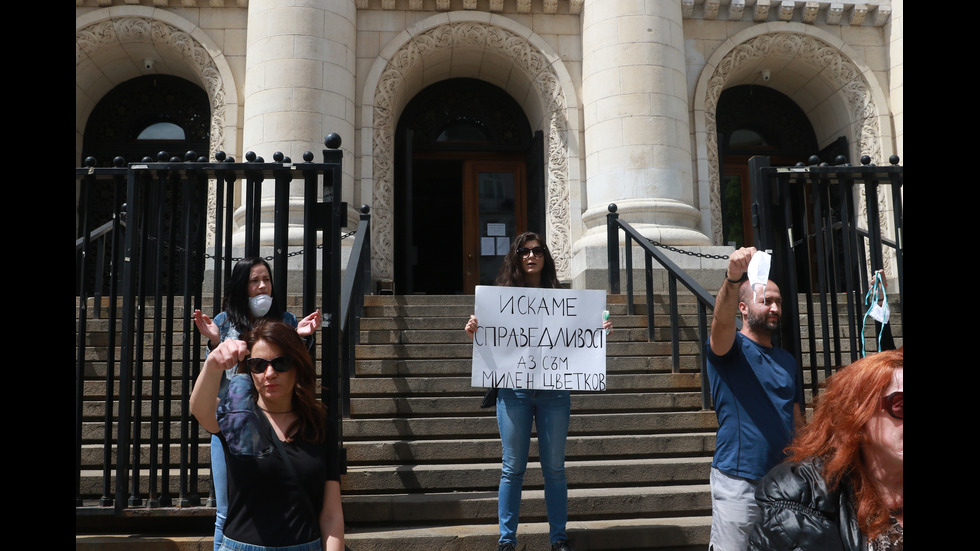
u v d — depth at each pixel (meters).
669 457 5.05
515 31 11.20
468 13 11.19
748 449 3.00
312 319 2.87
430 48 11.20
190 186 3.97
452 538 3.93
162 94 11.91
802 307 7.86
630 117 10.21
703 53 11.50
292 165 3.99
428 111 12.20
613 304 7.61
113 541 3.74
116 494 3.76
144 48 11.12
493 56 11.48
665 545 4.08
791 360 3.19
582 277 9.57
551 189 10.94
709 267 9.75
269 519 2.35
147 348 5.94
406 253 10.52
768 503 1.79
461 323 7.06
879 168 4.00
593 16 10.77
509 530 3.64
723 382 3.12
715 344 3.11
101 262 7.80
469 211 11.98
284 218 3.97
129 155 11.66
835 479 1.74
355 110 10.76
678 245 9.75
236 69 10.86
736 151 12.45
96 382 5.41
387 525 4.19
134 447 3.84
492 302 3.86
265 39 10.04
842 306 7.68
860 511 1.70
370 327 6.98
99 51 11.02
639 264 9.59
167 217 9.28
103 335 6.18
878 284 3.70
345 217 4.78
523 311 3.87
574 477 4.65
